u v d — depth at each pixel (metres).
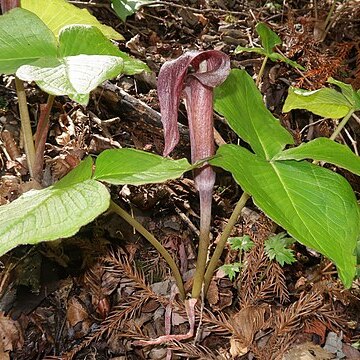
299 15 0.96
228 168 0.32
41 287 0.43
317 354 0.43
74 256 0.46
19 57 0.35
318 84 0.68
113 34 0.49
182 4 0.91
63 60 0.33
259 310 0.44
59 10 0.46
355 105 0.43
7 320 0.41
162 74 0.34
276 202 0.32
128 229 0.51
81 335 0.42
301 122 0.72
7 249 0.26
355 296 0.48
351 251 0.31
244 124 0.39
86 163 0.33
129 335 0.41
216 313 0.46
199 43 0.82
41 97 0.59
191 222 0.54
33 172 0.49
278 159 0.36
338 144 0.37
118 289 0.46
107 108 0.61
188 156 0.61
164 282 0.48
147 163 0.33
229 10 0.96
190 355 0.40
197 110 0.36
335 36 0.89
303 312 0.42
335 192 0.34
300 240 0.30
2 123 0.55
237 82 0.42
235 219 0.41
